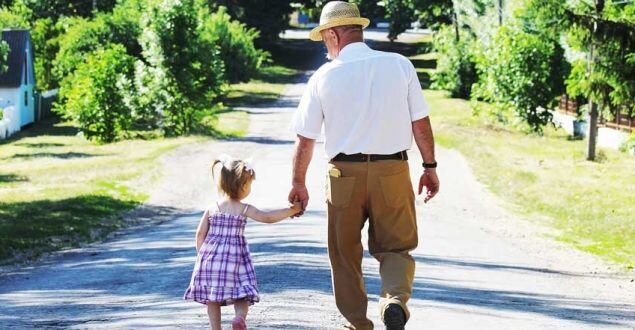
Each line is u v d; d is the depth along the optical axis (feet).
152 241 60.13
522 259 53.88
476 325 29.81
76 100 147.13
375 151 20.59
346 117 20.57
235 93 243.60
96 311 32.58
